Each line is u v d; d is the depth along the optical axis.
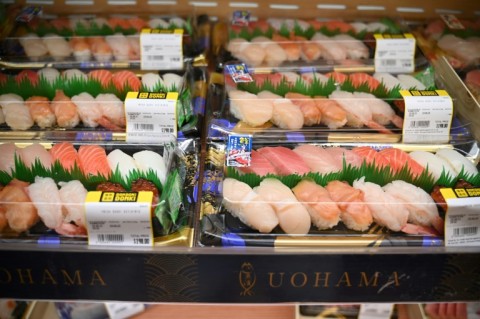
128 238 1.32
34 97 1.79
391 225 1.41
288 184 1.50
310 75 1.93
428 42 2.09
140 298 1.38
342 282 1.35
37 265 1.31
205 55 2.06
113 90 1.82
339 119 1.73
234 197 1.45
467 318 1.72
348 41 2.09
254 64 2.01
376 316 1.81
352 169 1.53
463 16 2.22
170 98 1.64
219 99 1.85
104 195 1.31
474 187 1.46
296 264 1.31
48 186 1.43
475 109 1.71
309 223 1.41
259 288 1.36
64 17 2.18
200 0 2.21
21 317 1.63
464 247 1.36
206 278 1.34
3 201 1.40
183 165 1.59
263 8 2.23
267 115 1.73
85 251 1.28
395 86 1.85
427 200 1.43
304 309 1.79
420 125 1.69
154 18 2.18
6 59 2.00
